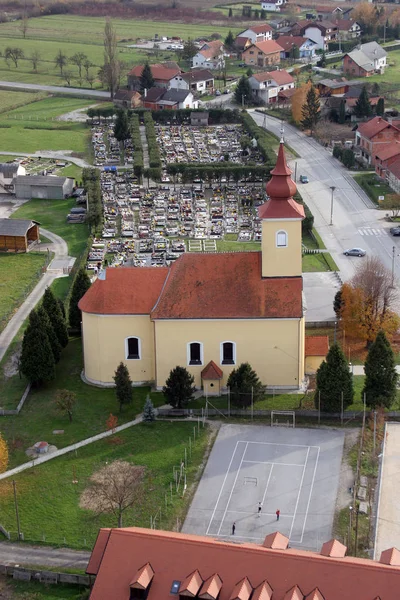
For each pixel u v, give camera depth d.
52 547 130.50
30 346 173.38
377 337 163.00
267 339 170.12
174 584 107.00
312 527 135.50
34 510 139.75
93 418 165.75
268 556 107.25
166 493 143.50
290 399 170.25
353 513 138.25
